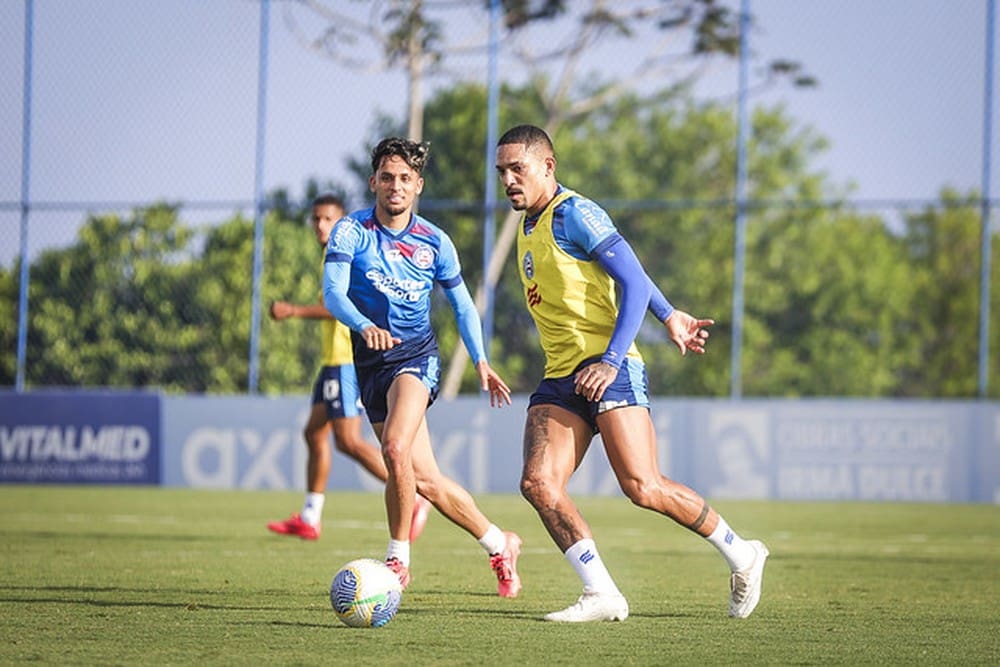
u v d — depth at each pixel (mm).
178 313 62625
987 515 47781
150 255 62375
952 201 55250
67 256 62344
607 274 18938
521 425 55062
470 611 20656
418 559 29844
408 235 21438
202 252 62688
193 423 56875
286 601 21750
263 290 62281
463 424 55375
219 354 62688
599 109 95875
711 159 101750
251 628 18594
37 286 62344
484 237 57750
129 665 15625
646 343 81812
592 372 18422
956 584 25922
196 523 40125
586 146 96125
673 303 85688
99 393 57469
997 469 53188
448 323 66812
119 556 29594
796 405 54125
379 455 32344
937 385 81312
